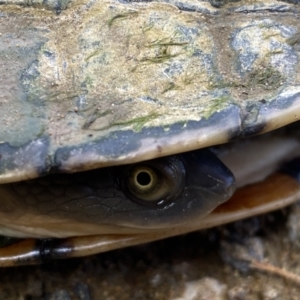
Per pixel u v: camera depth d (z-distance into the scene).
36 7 0.13
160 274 0.17
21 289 0.17
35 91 0.12
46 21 0.13
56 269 0.17
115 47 0.13
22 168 0.11
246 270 0.17
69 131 0.12
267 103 0.12
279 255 0.17
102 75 0.12
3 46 0.13
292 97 0.12
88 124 0.12
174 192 0.13
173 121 0.12
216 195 0.13
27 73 0.12
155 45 0.13
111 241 0.15
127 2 0.13
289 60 0.13
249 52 0.13
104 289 0.17
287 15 0.14
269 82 0.12
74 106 0.12
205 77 0.12
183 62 0.12
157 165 0.12
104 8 0.13
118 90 0.12
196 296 0.16
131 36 0.13
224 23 0.13
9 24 0.13
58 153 0.11
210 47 0.13
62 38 0.13
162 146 0.11
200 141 0.11
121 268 0.17
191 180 0.13
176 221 0.13
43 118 0.12
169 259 0.17
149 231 0.14
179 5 0.13
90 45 0.13
